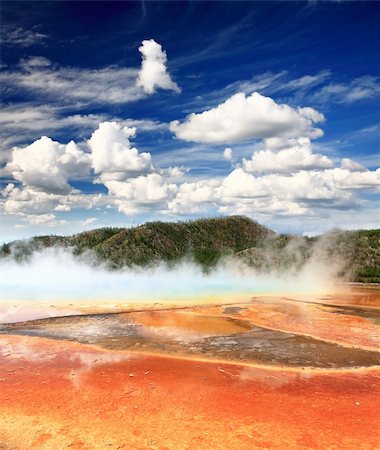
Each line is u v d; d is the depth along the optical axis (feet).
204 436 28.76
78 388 37.55
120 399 35.14
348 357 49.21
